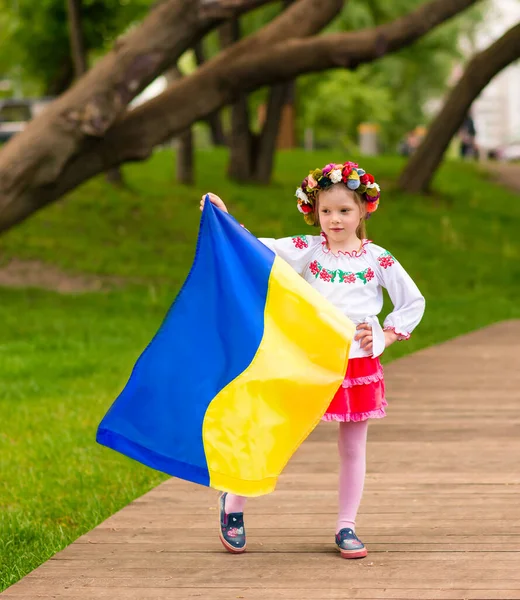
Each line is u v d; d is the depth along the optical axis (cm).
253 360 557
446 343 1616
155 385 568
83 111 1731
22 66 4341
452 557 585
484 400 1120
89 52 3981
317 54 1789
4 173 1762
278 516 687
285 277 564
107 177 3148
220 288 571
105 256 2558
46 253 2528
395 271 598
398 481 772
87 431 1075
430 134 3672
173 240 2759
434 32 4712
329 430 984
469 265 2788
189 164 3347
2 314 1972
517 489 739
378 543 617
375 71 5775
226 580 557
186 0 1714
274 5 3978
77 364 1457
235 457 548
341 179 585
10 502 834
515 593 523
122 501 809
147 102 1866
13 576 616
